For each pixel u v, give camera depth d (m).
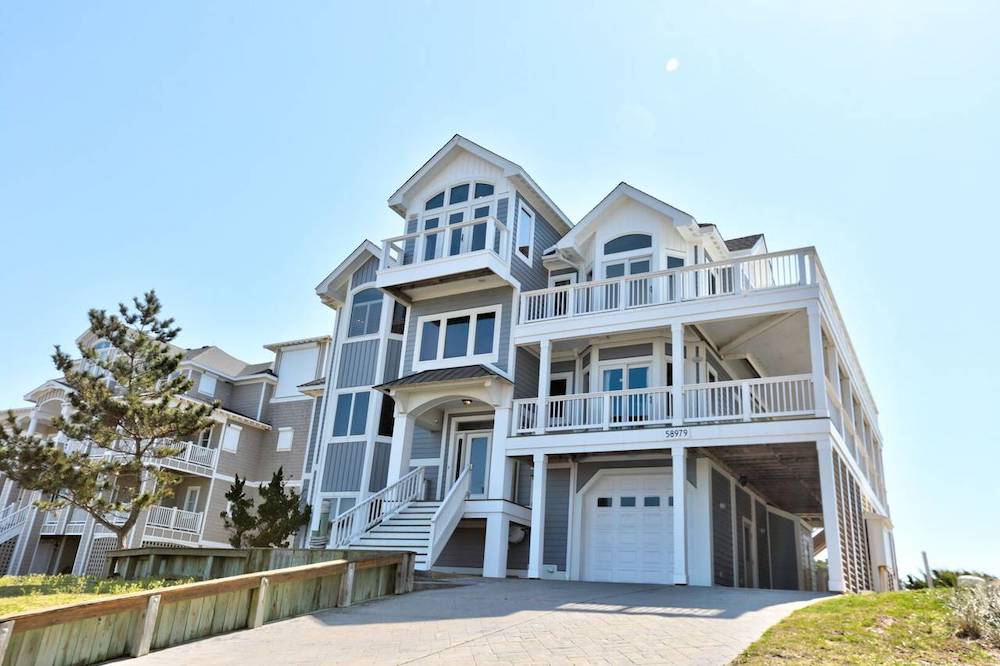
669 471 17.64
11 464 19.55
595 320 17.95
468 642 7.53
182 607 8.27
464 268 20.03
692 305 16.67
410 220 23.56
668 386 17.83
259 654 7.39
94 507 20.91
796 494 21.89
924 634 7.15
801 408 17.48
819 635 7.14
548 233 23.42
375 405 22.64
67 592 12.80
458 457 20.66
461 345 20.84
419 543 16.83
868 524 19.67
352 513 17.98
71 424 20.89
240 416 32.91
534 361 20.66
